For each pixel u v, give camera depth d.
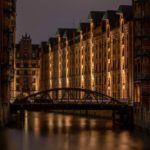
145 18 83.88
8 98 92.06
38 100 96.44
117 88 110.19
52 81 171.75
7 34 91.56
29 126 83.69
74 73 145.50
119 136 66.44
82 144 58.38
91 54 130.00
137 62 86.50
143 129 73.88
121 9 107.25
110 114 107.19
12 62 111.81
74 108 84.94
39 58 195.25
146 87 82.69
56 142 59.91
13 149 53.59
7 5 93.06
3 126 78.31
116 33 110.94
